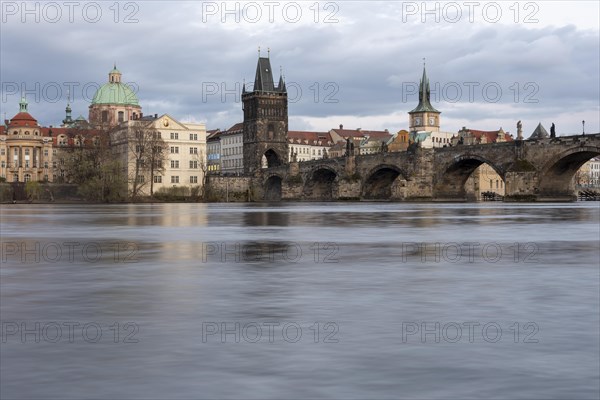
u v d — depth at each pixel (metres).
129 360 11.48
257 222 61.31
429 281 20.84
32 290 19.03
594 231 45.50
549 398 9.56
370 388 10.03
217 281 20.95
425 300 17.34
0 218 73.12
